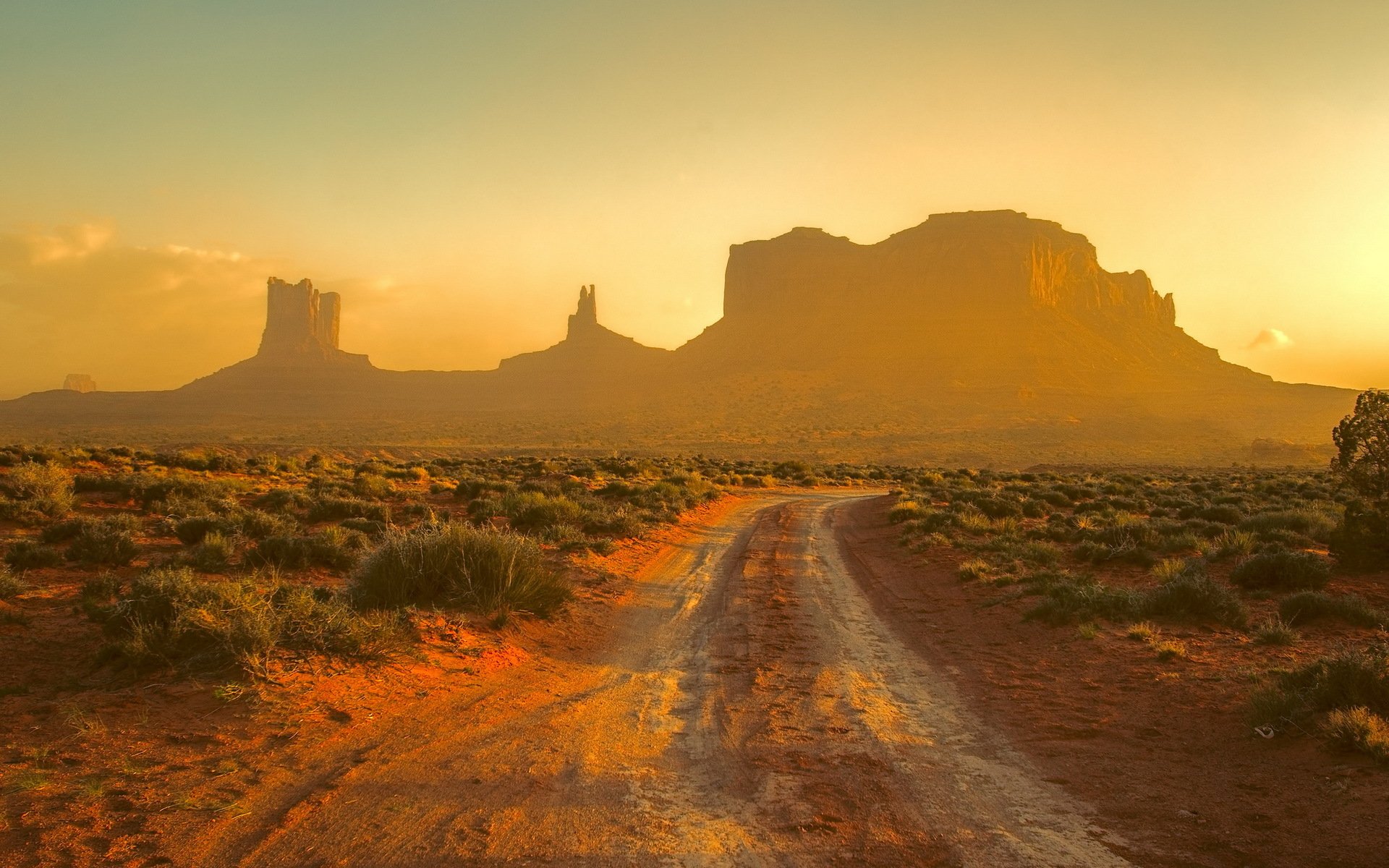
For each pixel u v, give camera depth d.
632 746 6.78
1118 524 22.58
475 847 4.64
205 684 7.17
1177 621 11.63
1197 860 4.70
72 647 8.84
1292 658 9.54
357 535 17.34
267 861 4.37
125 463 34.78
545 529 20.59
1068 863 4.66
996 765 6.50
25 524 18.00
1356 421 15.21
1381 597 13.09
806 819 5.25
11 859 4.21
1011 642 11.25
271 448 132.38
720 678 9.33
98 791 5.10
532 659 9.58
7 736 6.01
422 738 6.55
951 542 21.50
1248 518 22.53
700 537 24.81
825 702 8.35
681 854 4.68
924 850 4.82
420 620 9.60
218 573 13.54
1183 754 6.68
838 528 28.14
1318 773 5.93
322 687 7.39
